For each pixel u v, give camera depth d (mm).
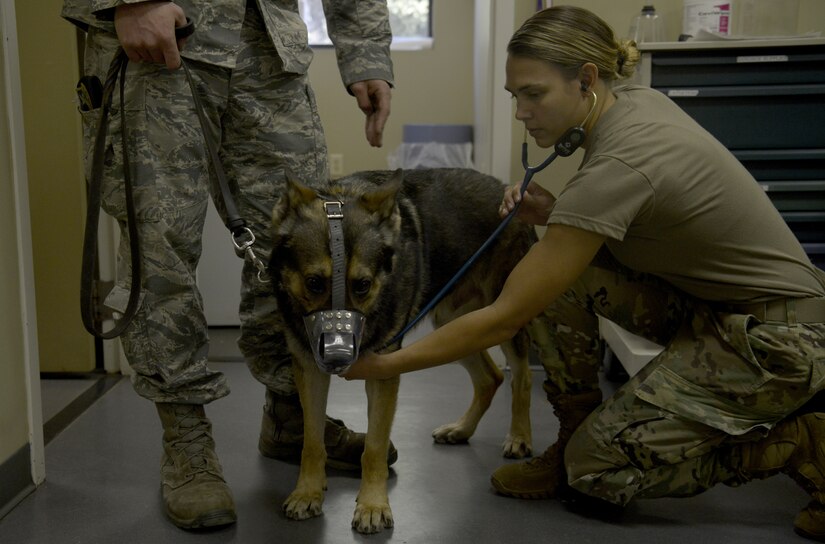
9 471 1906
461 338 1661
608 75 1680
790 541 1768
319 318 1572
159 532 1790
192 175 1823
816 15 2947
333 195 1771
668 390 1750
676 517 1896
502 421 2602
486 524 1848
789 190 2637
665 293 1912
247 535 1776
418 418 2627
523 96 1674
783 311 1693
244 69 1904
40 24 2900
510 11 3084
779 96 2635
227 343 3629
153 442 2375
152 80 1755
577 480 1828
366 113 2137
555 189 3180
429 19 5945
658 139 1622
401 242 1842
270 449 2244
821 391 1787
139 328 1833
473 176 2283
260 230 2014
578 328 1955
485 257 2227
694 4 2842
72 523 1835
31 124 2959
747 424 1720
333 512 1901
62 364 3125
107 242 3070
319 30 5832
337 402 2793
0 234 1877
